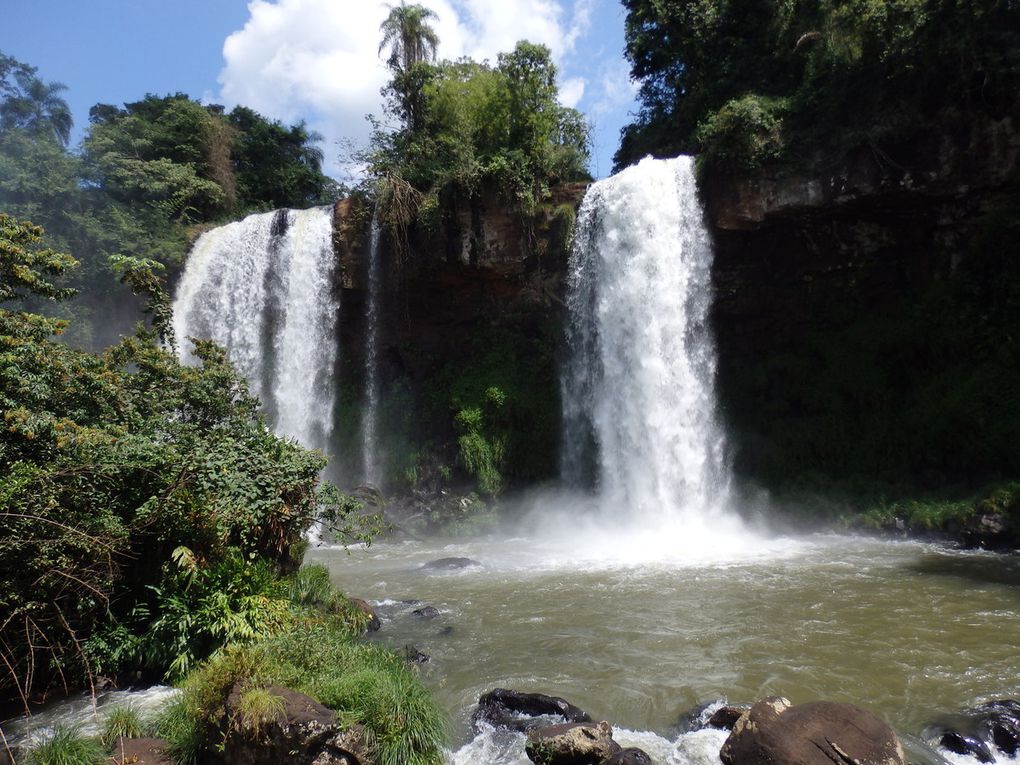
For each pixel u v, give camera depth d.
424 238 23.97
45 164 31.50
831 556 14.60
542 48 26.20
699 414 20.45
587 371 22.45
